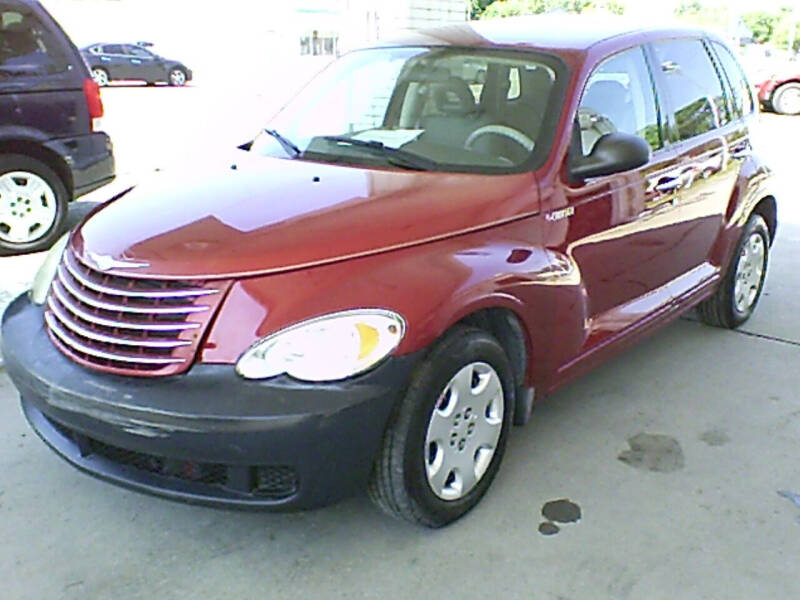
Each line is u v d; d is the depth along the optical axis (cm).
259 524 247
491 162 274
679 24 369
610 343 310
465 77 303
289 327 204
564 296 269
